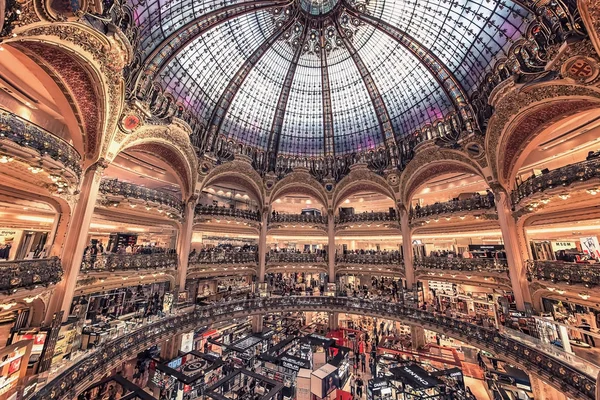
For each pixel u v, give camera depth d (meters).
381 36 23.64
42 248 15.32
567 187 11.62
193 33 19.44
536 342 13.79
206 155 24.66
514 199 16.16
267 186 30.02
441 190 27.12
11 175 9.74
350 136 30.75
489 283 18.95
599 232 15.38
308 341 20.89
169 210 20.11
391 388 14.61
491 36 17.55
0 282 7.92
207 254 24.61
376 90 26.80
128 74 15.55
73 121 13.67
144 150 19.89
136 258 17.52
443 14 19.02
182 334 20.69
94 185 14.73
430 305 23.25
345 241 33.91
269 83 27.70
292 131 31.19
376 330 26.27
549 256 17.84
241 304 23.86
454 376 15.09
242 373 15.69
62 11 8.35
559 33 11.62
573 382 11.33
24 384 9.05
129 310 19.89
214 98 24.89
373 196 32.94
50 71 11.27
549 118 14.84
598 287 10.83
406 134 26.98
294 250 33.34
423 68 23.33
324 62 27.70
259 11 22.08
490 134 18.66
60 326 12.27
